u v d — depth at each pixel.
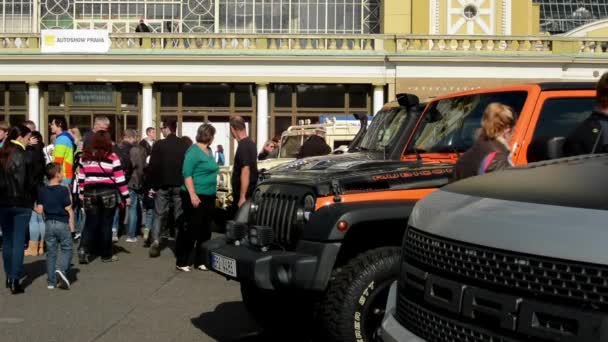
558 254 2.79
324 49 31.30
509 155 5.32
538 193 3.24
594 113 5.13
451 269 3.30
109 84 31.88
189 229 10.35
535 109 6.23
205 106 31.97
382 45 31.17
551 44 30.62
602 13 38.62
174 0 36.94
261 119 31.34
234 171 10.46
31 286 9.35
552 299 2.82
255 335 6.97
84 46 31.05
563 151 5.27
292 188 5.77
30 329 7.14
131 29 36.97
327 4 36.69
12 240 8.88
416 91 30.84
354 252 5.64
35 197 8.95
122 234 15.00
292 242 5.64
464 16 34.78
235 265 5.73
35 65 31.19
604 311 2.64
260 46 31.33
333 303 5.40
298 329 6.93
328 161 7.35
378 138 8.50
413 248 3.67
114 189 11.14
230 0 36.84
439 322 3.36
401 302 3.76
